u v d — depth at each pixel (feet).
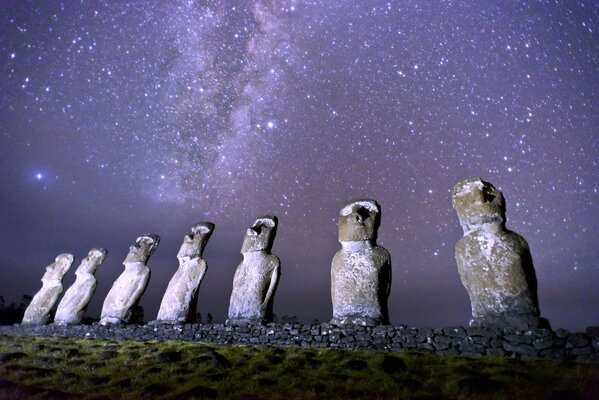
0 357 35.06
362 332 35.12
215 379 28.22
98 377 29.71
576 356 27.40
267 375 28.60
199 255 53.78
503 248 33.60
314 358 31.81
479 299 33.30
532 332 29.25
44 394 26.43
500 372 25.03
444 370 26.43
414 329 33.22
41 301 64.44
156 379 29.25
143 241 58.85
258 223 49.96
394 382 25.11
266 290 46.16
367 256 40.09
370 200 42.91
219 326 43.11
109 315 54.29
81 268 62.75
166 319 50.01
